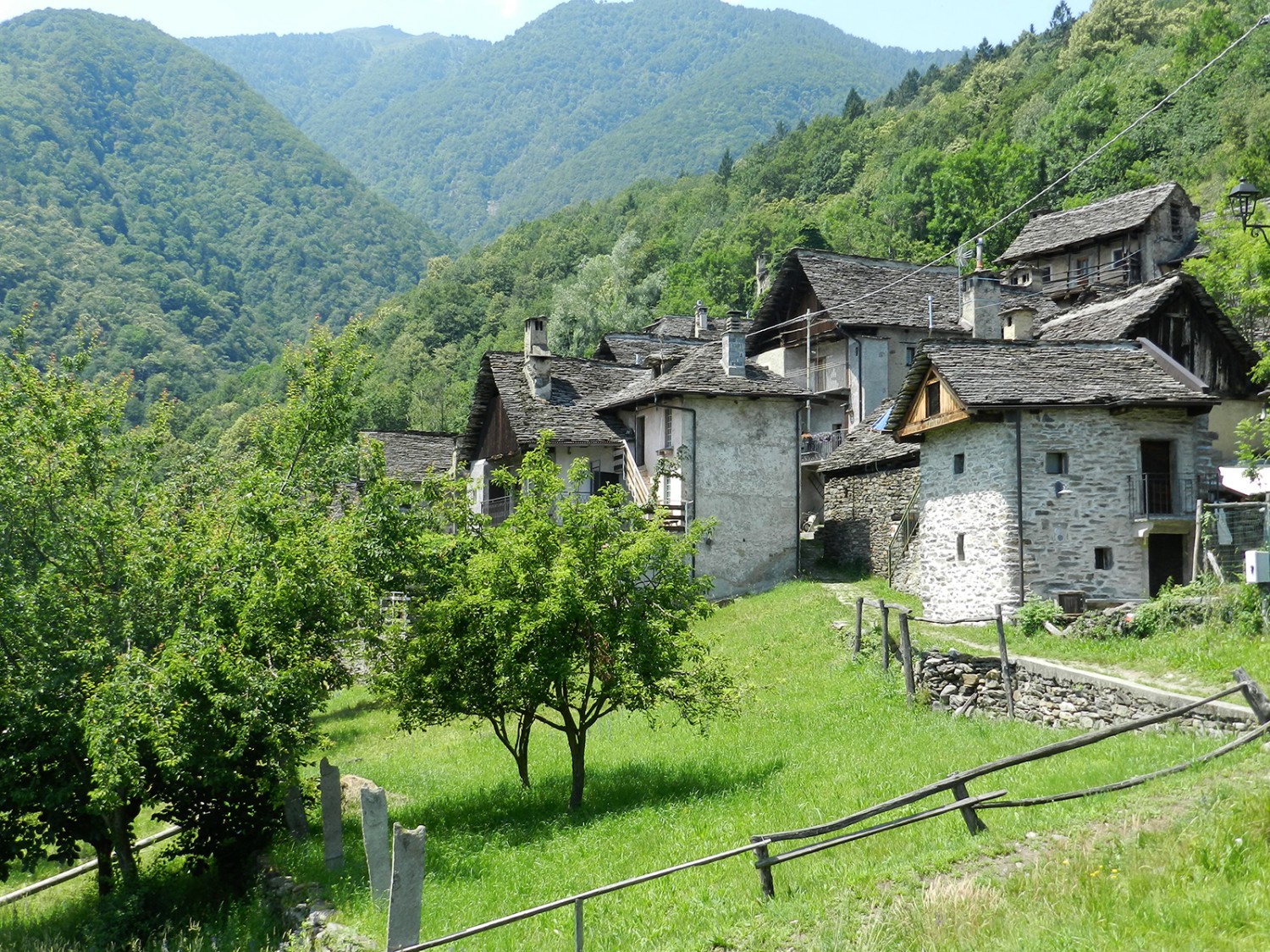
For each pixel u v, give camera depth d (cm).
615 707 1708
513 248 15338
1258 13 8119
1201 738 1423
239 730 1528
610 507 1794
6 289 11762
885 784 1441
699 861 1016
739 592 3366
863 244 8269
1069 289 4375
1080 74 9631
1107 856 1001
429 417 8206
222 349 13412
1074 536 2283
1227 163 6347
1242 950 810
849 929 971
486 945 1125
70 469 1755
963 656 1891
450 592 1734
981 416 2330
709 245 10312
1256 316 3222
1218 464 2675
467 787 1912
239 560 1702
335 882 1402
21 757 1527
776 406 3488
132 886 1603
